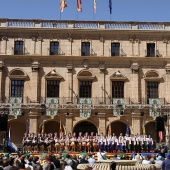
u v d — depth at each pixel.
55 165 22.42
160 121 45.28
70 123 56.25
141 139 47.78
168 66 58.50
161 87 58.31
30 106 56.22
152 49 59.31
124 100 57.41
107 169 21.91
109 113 56.97
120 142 47.50
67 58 57.88
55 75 57.78
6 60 57.69
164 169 22.89
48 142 47.41
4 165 19.19
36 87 57.06
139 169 21.73
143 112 55.53
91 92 57.88
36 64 57.56
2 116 42.91
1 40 57.91
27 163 22.73
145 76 58.47
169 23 59.91
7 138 49.94
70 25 58.88
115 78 58.00
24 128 57.41
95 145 47.31
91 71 58.19
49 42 58.44
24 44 58.03
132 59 58.38
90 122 58.25
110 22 59.34
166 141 55.44
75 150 47.25
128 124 56.88
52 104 55.59
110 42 58.97
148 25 59.72
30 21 58.53
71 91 57.59
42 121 56.19
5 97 56.75
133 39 59.19
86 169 15.27
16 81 57.53
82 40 58.81
